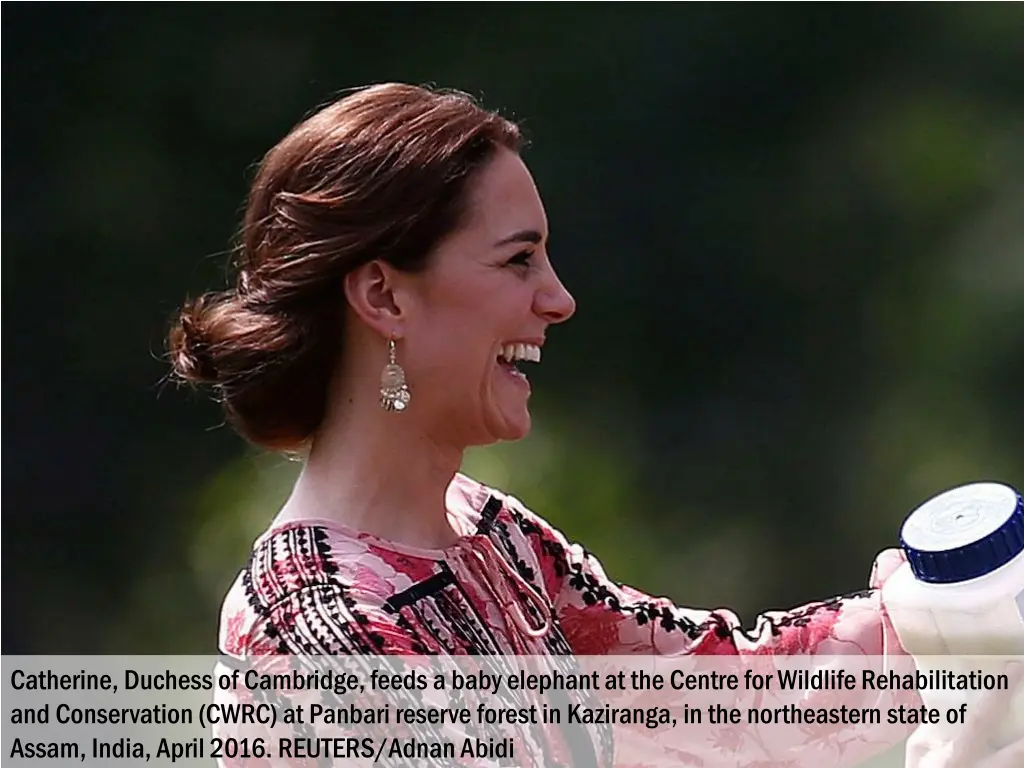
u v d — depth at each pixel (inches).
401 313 257.9
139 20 1108.5
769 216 1162.0
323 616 243.6
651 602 316.8
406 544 261.6
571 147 1159.6
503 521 297.0
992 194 1154.0
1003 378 1119.0
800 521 1112.8
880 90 1176.8
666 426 1133.7
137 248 1090.1
